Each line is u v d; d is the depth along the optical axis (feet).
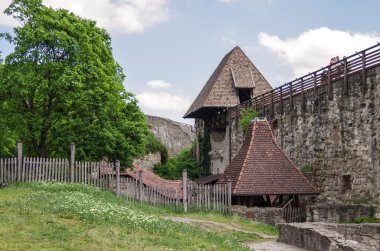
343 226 52.75
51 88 93.25
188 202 81.30
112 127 103.76
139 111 113.39
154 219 51.24
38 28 93.09
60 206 51.88
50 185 75.97
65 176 84.28
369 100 77.71
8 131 96.32
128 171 118.32
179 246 39.96
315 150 95.35
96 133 97.71
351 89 82.89
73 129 97.35
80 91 94.02
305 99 100.17
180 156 199.31
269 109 119.85
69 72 92.94
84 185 79.20
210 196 81.71
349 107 83.51
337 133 87.30
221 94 158.51
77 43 95.91
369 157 77.46
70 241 37.52
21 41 93.76
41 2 98.48
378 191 74.69
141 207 74.79
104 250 35.17
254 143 87.56
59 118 97.14
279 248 49.96
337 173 87.04
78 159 99.35
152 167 193.57
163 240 41.45
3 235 38.11
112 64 107.76
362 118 79.61
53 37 93.35
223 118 157.17
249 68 165.27
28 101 96.73
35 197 59.93
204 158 168.35
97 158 100.48
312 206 78.74
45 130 96.78
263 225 71.92
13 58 93.81
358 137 80.74
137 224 46.68
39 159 83.46
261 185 81.76
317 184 93.66
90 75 96.73
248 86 159.12
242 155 87.86
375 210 74.84
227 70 164.25
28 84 90.99
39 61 93.66
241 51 168.96
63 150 99.86
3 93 92.84
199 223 65.05
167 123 224.33
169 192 82.94
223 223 69.31
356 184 80.94
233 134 147.13
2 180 81.71
